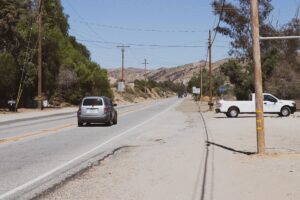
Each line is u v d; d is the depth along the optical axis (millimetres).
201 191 10461
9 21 59656
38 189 10820
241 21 55312
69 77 79125
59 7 90062
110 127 31484
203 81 145625
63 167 14156
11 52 63000
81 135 25234
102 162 15242
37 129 29766
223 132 26625
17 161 15352
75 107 74750
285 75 59781
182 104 92250
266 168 13578
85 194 10258
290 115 43406
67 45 87062
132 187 11031
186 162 15086
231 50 57188
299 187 10828
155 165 14531
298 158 15383
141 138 23578
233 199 9664
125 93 144500
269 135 24031
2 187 11039
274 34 56656
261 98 16031
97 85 94812
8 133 26625
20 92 61688
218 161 15188
